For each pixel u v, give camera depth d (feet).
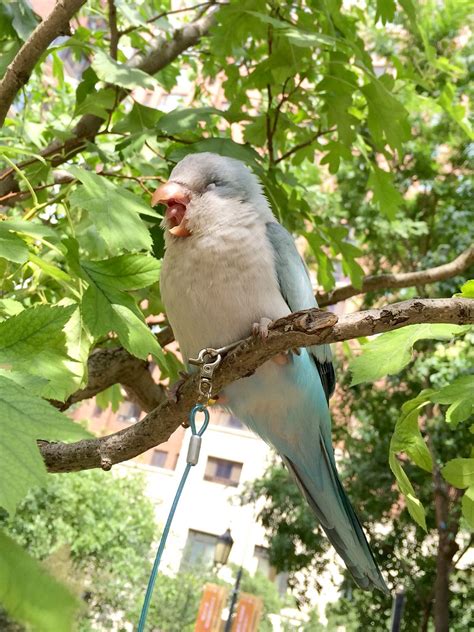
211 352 1.49
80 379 1.57
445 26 6.33
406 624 6.75
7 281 1.77
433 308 1.33
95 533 9.01
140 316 1.68
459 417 1.45
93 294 1.64
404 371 6.69
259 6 2.38
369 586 2.00
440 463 6.20
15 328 1.14
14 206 2.71
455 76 3.22
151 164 2.94
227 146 2.26
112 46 2.63
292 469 2.11
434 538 7.30
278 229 1.84
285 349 1.43
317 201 6.51
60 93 4.31
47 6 4.40
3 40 2.56
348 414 7.09
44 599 0.65
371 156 3.08
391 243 6.99
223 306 1.70
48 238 1.76
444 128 6.85
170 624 8.98
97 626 8.76
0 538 0.69
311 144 2.73
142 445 1.63
